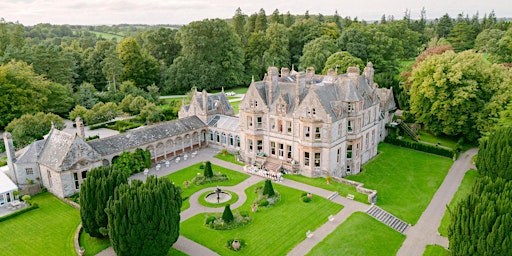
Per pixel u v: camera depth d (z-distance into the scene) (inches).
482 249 1502.2
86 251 1950.1
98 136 3860.7
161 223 1722.4
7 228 2188.7
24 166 2659.9
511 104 2864.2
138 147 3056.1
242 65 6894.7
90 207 1920.5
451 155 3319.4
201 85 6250.0
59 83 4894.2
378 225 2202.3
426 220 2284.7
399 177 2928.2
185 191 2659.9
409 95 4370.1
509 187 1652.3
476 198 1599.4
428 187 2741.1
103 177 1937.7
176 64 6230.3
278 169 2940.5
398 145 3668.8
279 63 7155.5
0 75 3917.3
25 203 2475.4
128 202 1679.4
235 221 2204.7
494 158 2450.8
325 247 1977.1
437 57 3649.1
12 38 5674.2
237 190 2667.3
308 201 2458.2
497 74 3506.4
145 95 5275.6
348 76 3100.4
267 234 2101.4
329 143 2743.6
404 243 2048.5
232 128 3403.1
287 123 2935.5
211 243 2017.7
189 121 3558.1
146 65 6289.4
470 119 3496.6
